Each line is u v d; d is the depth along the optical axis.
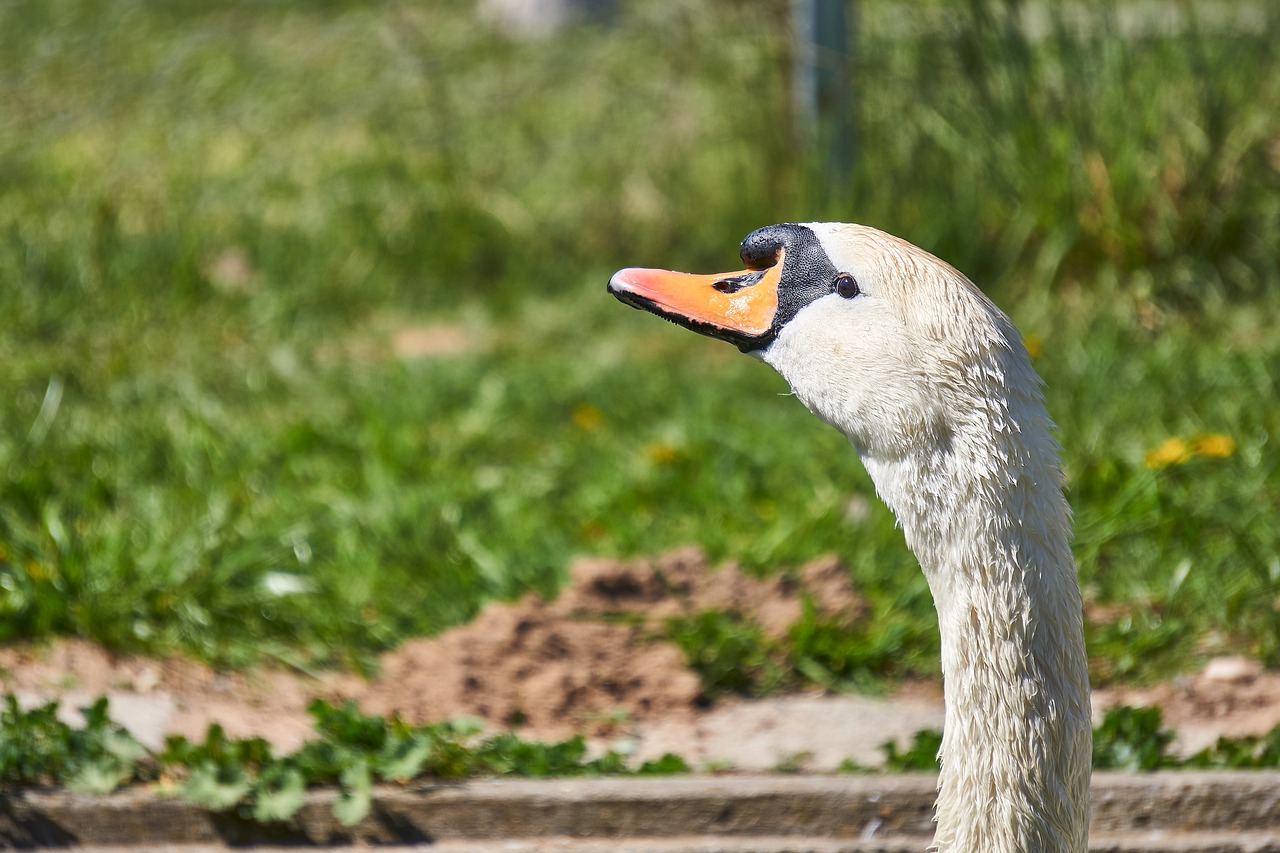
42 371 11.83
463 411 11.68
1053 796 4.71
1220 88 12.50
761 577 8.80
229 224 15.62
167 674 7.98
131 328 12.99
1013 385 4.67
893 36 13.95
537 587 8.91
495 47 20.58
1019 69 12.84
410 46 19.75
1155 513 9.00
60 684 7.73
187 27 21.28
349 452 10.77
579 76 19.52
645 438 11.03
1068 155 12.60
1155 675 8.01
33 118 18.11
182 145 17.52
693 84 16.56
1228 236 12.52
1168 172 12.53
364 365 12.77
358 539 9.36
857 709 7.88
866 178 13.52
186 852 6.59
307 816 6.61
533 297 14.52
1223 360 11.02
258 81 19.38
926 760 6.98
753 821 6.57
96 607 8.15
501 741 7.09
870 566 8.92
